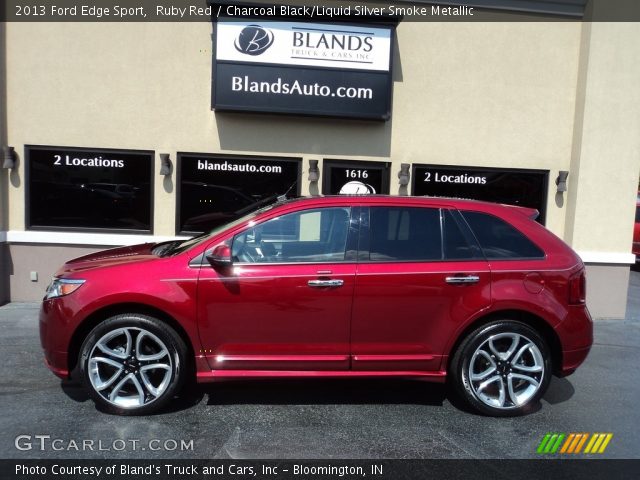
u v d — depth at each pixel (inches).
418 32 287.3
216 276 152.7
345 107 280.4
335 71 277.4
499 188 298.7
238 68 272.2
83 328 154.9
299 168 287.3
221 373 155.8
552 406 174.1
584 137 286.8
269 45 273.0
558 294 161.2
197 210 284.4
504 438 149.9
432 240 162.1
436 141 293.1
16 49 268.4
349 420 158.7
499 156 296.5
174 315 151.5
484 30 290.0
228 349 155.1
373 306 155.8
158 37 274.5
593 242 292.4
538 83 295.0
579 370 211.9
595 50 283.1
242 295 152.9
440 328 158.6
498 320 160.9
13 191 275.1
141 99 276.7
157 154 279.9
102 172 278.8
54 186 277.4
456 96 292.0
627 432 156.0
